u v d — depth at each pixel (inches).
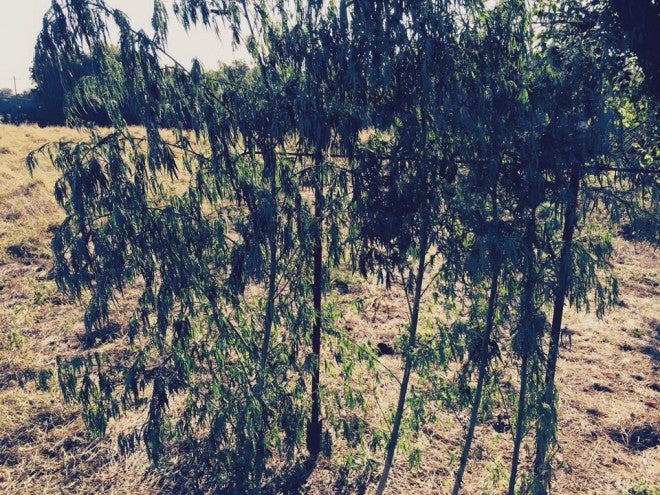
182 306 123.9
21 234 365.7
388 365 220.8
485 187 108.3
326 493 155.7
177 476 161.3
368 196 116.1
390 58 103.0
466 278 145.3
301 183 126.6
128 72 105.3
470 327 127.2
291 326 139.2
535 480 121.0
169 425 133.9
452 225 116.7
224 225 123.1
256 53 119.9
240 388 125.2
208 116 110.8
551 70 102.7
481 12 103.3
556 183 104.8
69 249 117.6
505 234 105.3
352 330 246.5
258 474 135.9
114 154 105.3
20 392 199.0
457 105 102.0
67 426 183.3
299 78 116.4
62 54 100.7
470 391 131.2
